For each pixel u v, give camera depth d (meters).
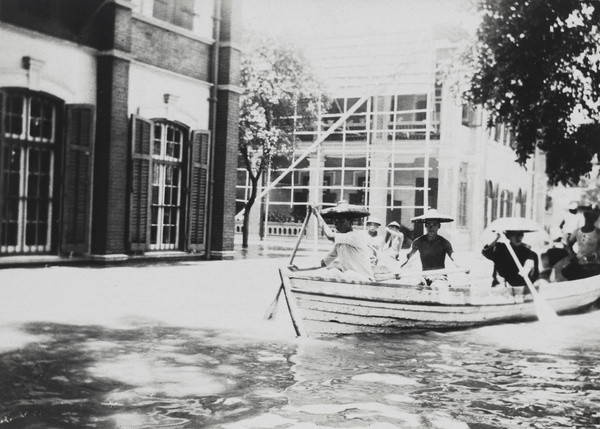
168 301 10.62
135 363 6.80
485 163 30.03
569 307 11.90
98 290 11.27
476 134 29.89
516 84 16.00
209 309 10.14
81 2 14.57
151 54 16.73
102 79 15.31
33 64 13.77
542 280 14.16
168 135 17.80
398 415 5.46
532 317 10.88
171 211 18.02
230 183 19.33
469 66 17.45
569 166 16.33
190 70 18.06
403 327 9.37
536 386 6.50
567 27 14.91
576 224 14.96
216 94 18.91
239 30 19.41
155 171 17.42
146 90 16.67
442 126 28.83
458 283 11.28
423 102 30.55
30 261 14.09
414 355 7.84
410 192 31.52
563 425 5.34
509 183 35.84
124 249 15.98
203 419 5.20
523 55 15.27
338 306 8.83
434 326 9.61
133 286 12.07
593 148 15.99
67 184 14.70
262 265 17.89
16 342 7.40
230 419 5.21
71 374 6.29
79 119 14.81
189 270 15.45
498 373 7.02
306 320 8.69
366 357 7.62
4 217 13.74
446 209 28.73
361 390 6.18
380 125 31.22
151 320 9.05
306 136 34.00
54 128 14.58
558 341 8.95
